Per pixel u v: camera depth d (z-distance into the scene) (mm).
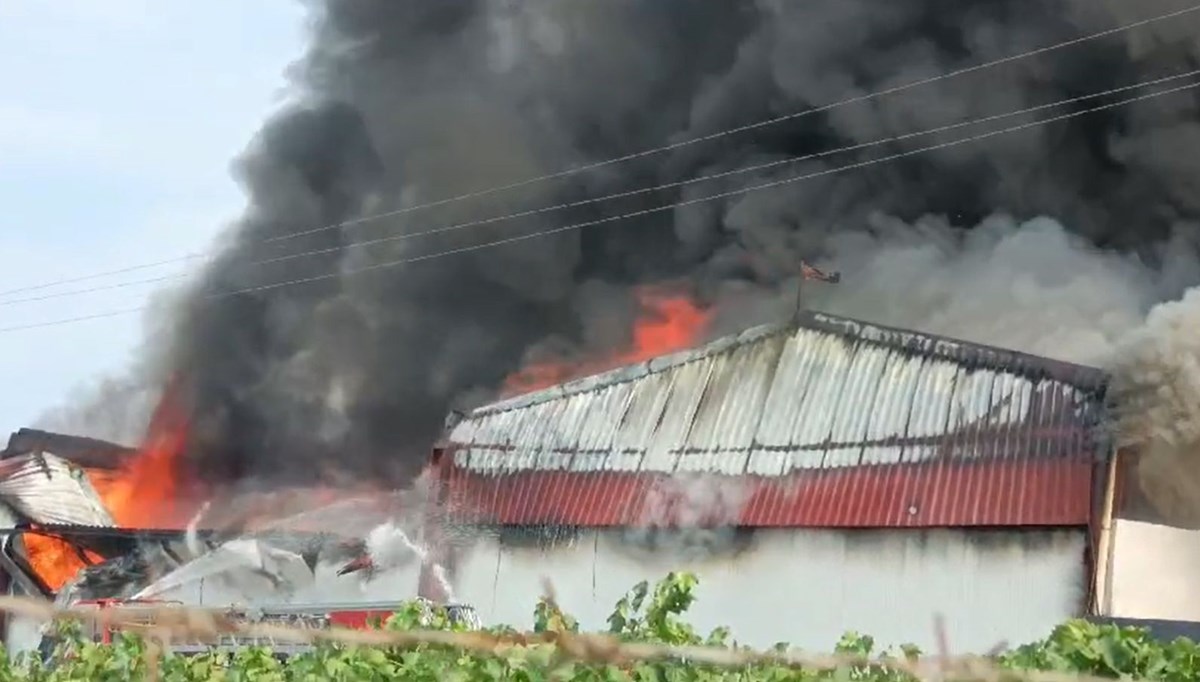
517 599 20891
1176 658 9641
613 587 20156
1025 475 17641
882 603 17984
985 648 17125
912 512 18062
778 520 19016
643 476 20734
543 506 21172
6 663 11656
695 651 5992
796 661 5844
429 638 6762
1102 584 16969
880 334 20375
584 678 8258
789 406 20422
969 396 18938
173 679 10203
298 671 10062
